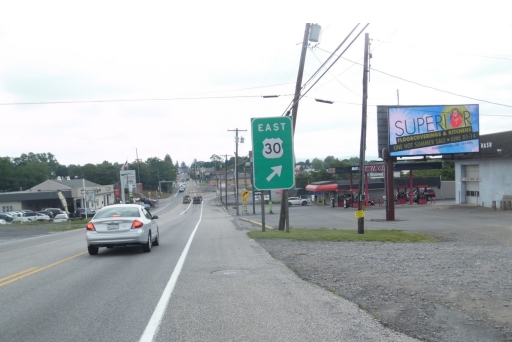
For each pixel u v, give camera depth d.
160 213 74.44
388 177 38.44
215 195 143.88
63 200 51.59
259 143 18.12
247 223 35.88
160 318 6.85
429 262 11.38
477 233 25.52
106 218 14.46
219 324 6.48
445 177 100.06
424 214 41.75
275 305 7.40
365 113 24.30
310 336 5.86
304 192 96.38
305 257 12.77
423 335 5.78
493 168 45.66
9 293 9.04
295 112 23.53
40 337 6.16
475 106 42.47
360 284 8.76
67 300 8.27
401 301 7.34
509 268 10.18
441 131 42.09
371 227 30.44
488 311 6.53
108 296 8.48
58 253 16.20
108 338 6.05
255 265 11.43
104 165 132.75
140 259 13.31
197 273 10.48
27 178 109.06
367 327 6.15
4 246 21.97
